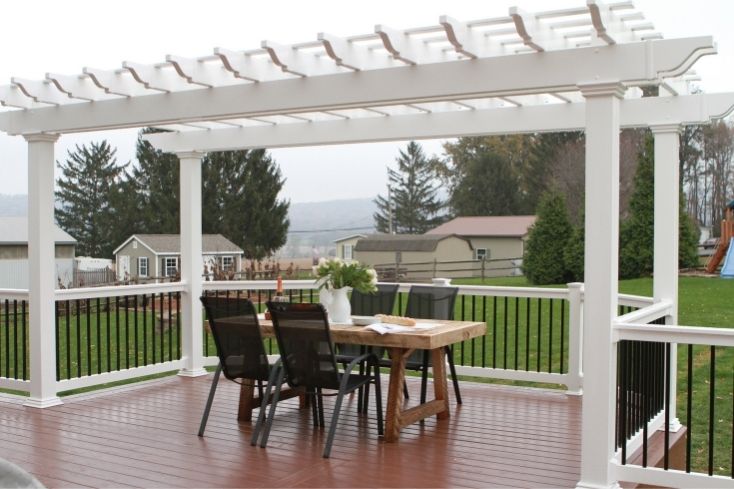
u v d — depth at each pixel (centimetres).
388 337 468
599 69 370
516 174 3045
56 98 559
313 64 455
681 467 505
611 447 377
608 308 370
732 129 2280
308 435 489
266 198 2531
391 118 627
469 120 602
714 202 2308
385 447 461
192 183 691
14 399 595
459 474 407
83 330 1334
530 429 505
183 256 695
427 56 427
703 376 1066
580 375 609
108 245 2681
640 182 1792
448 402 535
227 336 482
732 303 1438
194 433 494
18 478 210
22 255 2375
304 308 443
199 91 496
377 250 2912
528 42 371
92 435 489
